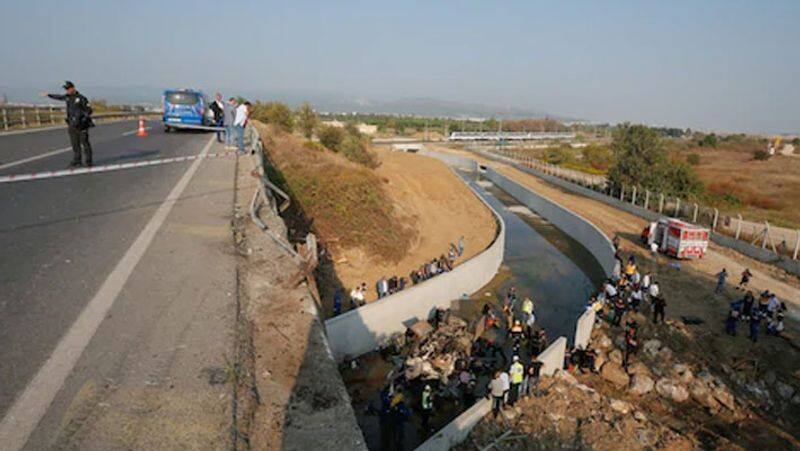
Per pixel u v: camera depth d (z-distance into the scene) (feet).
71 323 18.06
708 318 73.61
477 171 267.59
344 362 62.69
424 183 174.60
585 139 560.20
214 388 15.35
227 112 64.23
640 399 58.80
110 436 12.97
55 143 62.49
